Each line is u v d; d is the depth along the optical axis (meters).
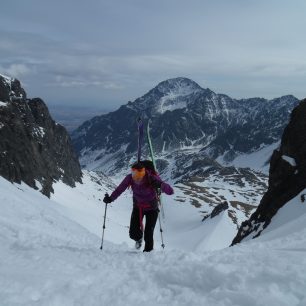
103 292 6.06
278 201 32.31
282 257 6.84
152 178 9.98
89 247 12.18
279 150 35.69
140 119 11.92
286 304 4.59
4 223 16.23
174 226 137.75
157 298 5.64
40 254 9.10
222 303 4.96
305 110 33.97
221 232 106.31
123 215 125.25
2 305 5.30
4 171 71.19
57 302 5.52
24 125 96.88
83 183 150.62
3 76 100.94
